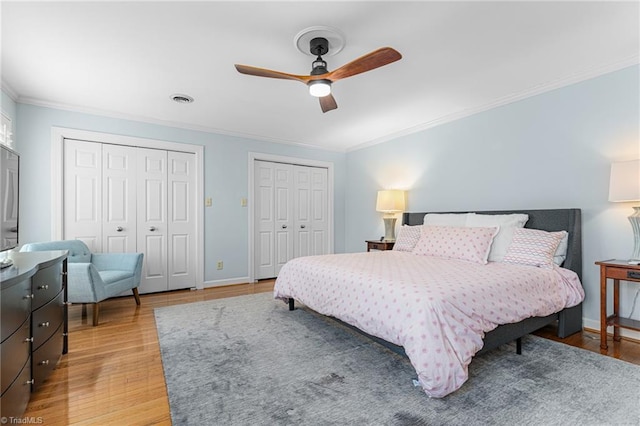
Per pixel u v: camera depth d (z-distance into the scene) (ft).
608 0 5.77
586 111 8.77
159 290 13.11
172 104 11.05
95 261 11.00
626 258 8.04
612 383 5.82
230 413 4.97
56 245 9.91
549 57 7.88
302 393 5.53
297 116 12.39
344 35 6.83
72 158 11.46
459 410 5.01
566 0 5.77
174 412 4.99
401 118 12.66
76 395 5.53
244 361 6.77
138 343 7.82
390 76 8.88
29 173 10.56
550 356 6.97
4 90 9.37
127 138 12.26
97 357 7.04
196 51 7.48
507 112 10.57
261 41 7.06
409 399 5.32
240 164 14.93
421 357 5.09
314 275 8.53
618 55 7.80
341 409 5.06
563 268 8.39
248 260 15.15
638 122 7.86
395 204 13.82
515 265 8.26
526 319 7.07
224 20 6.30
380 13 6.12
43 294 5.78
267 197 16.05
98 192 11.91
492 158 10.98
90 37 6.88
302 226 17.07
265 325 9.05
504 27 6.59
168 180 13.30
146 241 12.84
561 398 5.33
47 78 8.95
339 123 13.32
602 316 7.47
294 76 6.87
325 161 17.60
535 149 9.85
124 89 9.75
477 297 5.96
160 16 6.16
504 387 5.68
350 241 17.85
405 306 5.64
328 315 7.77
